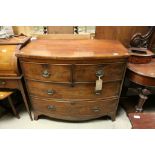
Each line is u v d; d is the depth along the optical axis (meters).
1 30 2.02
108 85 1.68
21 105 2.30
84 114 1.88
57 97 1.75
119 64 1.55
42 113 1.96
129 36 2.06
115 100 1.83
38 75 1.62
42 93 1.75
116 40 1.98
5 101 2.29
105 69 1.55
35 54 1.48
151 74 1.63
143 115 1.65
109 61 1.50
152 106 2.27
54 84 1.65
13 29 2.11
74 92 1.69
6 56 1.64
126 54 1.48
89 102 1.78
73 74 1.55
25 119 2.07
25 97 1.87
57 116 1.93
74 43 1.82
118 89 1.75
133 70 1.71
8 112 2.16
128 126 1.96
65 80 1.60
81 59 1.44
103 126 1.97
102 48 1.66
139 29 2.01
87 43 1.82
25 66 1.60
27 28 2.12
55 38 2.05
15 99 2.32
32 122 2.02
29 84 1.73
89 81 1.61
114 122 2.02
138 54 1.83
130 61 1.88
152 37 2.02
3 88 1.87
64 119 1.97
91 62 1.48
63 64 1.49
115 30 2.03
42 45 1.75
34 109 1.95
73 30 2.09
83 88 1.66
